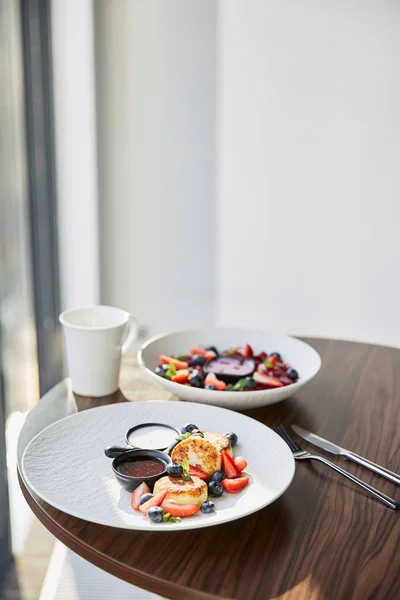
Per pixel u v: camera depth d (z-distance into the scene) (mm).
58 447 1180
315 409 1436
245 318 3096
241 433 1242
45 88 2662
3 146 2271
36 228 2629
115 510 1019
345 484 1142
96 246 3004
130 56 2914
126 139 3004
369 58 2711
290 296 3021
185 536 986
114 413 1291
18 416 2262
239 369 1512
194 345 1671
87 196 2906
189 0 2822
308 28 2740
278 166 2895
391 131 2754
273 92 2830
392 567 928
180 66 2891
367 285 2924
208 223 3029
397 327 2936
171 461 1095
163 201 3047
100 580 1915
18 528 2051
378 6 2662
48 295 2793
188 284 3121
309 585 888
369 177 2814
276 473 1106
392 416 1413
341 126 2795
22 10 2410
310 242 2941
